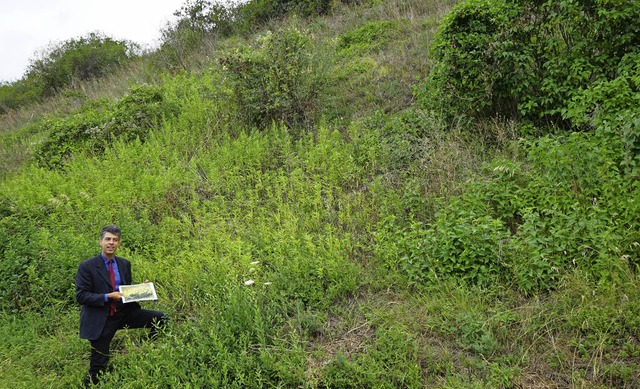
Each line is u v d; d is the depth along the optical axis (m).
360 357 4.78
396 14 14.38
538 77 8.17
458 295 5.34
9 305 6.64
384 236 6.43
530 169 6.82
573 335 4.77
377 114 9.52
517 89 7.97
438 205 6.77
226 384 4.56
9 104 21.80
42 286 6.70
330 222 7.25
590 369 4.43
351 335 5.20
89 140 11.62
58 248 7.20
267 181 8.45
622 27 7.62
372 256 6.45
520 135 7.99
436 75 8.73
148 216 8.21
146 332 5.49
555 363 4.52
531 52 8.05
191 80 13.84
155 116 11.51
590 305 4.82
